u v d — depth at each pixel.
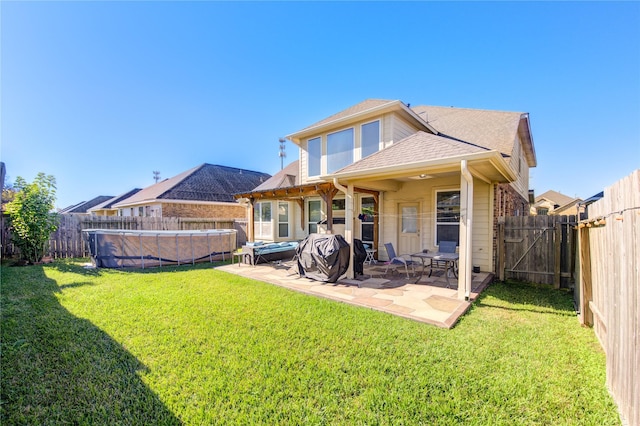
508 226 7.57
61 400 2.58
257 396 2.65
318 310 4.97
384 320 4.50
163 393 2.68
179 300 5.53
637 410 2.10
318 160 11.48
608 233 3.11
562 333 4.03
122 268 9.06
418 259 9.16
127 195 28.52
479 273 7.96
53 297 5.62
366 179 7.12
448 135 10.31
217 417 2.39
